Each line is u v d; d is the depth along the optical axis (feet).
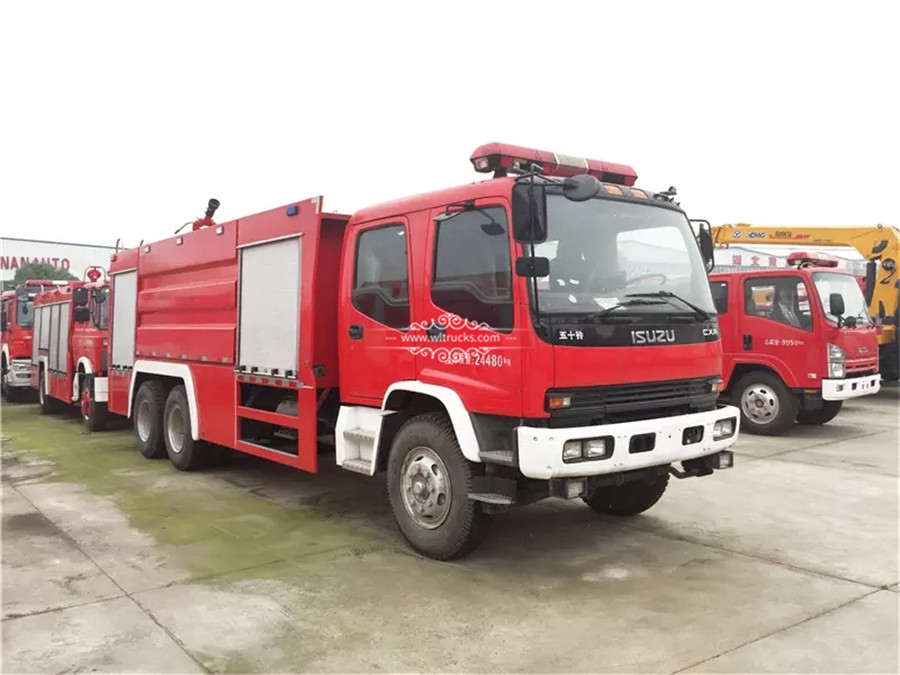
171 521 20.24
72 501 22.47
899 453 29.68
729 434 17.16
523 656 12.10
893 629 13.08
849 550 17.54
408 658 12.05
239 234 23.08
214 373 24.45
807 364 32.63
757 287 34.27
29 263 104.58
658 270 17.01
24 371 50.65
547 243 15.08
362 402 18.66
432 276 16.65
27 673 11.55
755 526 19.53
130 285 31.24
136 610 14.02
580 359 14.76
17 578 15.74
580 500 22.36
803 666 11.71
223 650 12.36
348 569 16.29
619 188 16.93
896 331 46.39
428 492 16.67
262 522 20.12
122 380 31.81
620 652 12.22
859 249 46.96
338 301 19.65
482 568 16.31
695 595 14.71
